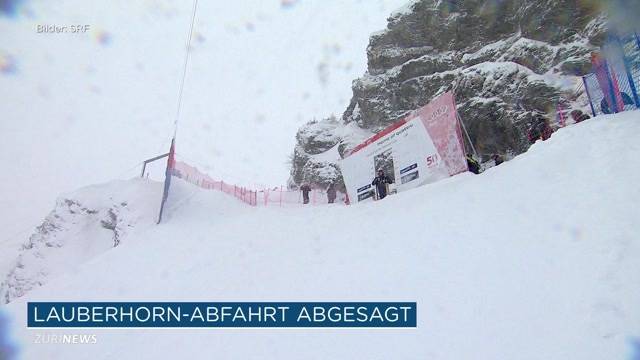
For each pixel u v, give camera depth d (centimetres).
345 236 745
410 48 2348
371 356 363
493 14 2022
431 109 1085
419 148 1109
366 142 1297
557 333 318
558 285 371
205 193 1628
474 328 356
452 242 539
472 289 415
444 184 890
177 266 838
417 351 351
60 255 1747
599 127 705
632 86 784
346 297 484
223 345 444
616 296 329
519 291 384
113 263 988
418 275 484
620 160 547
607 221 430
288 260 692
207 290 632
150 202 1566
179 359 438
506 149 1478
